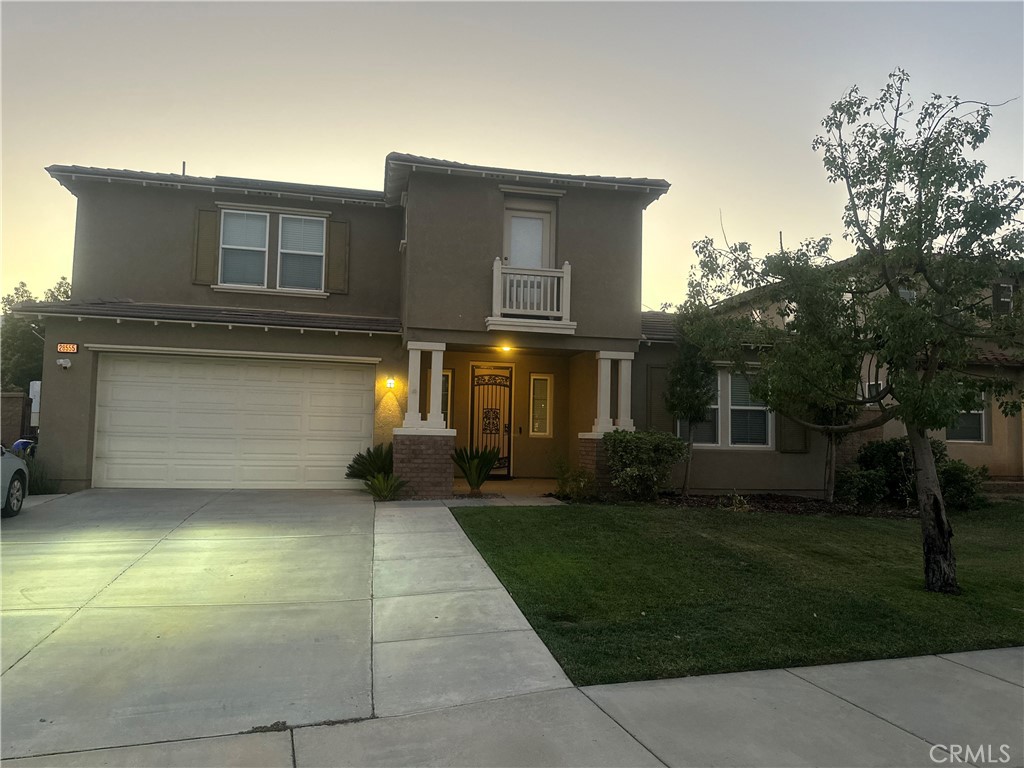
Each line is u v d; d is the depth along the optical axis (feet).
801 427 44.83
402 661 15.60
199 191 43.98
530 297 39.99
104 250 42.80
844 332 22.59
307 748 11.71
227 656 15.69
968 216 21.12
